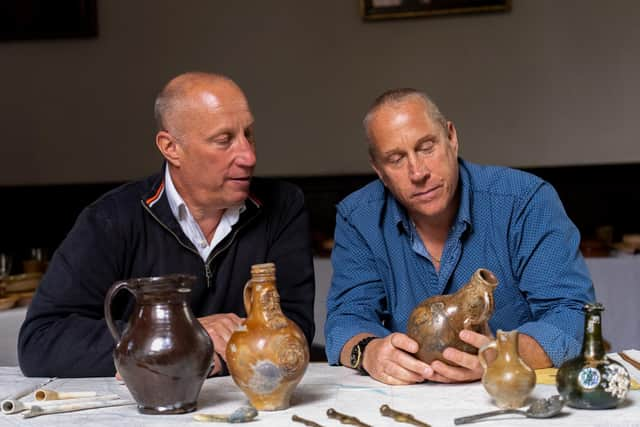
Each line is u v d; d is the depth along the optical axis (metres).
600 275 3.96
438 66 5.68
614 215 5.55
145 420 1.63
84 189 5.88
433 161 2.08
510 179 2.29
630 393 1.71
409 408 1.67
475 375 1.84
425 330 1.84
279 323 1.67
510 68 5.64
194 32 5.84
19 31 5.84
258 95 5.83
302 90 5.80
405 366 1.86
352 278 2.37
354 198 2.40
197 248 2.35
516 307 2.30
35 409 1.70
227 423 1.59
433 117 2.09
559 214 2.26
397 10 5.67
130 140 5.89
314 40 5.77
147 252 2.34
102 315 2.34
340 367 2.11
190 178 2.22
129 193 2.38
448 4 5.61
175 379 1.65
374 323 2.25
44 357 2.12
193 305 2.35
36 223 5.89
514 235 2.25
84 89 5.90
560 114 5.62
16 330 3.17
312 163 5.82
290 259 2.43
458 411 1.63
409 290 2.33
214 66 5.84
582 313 2.09
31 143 5.94
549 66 5.61
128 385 1.69
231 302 2.39
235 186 2.20
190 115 2.16
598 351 1.61
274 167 5.85
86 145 5.92
